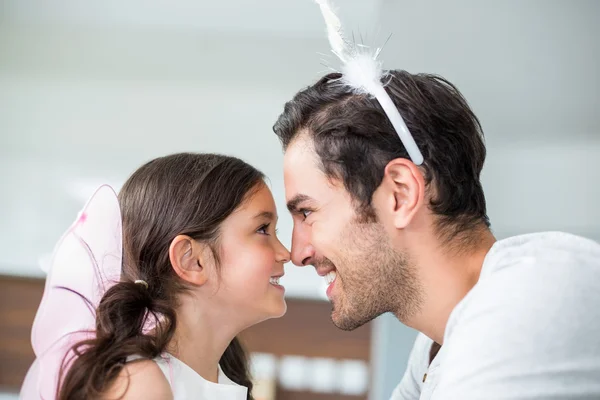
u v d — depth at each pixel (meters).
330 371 4.16
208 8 3.67
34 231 4.23
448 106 1.08
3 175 4.22
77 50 4.05
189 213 1.23
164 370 1.13
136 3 3.68
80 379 1.05
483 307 0.89
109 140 4.22
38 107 4.20
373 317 1.10
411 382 1.38
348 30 3.34
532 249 0.98
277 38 3.90
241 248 1.24
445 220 1.06
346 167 1.06
